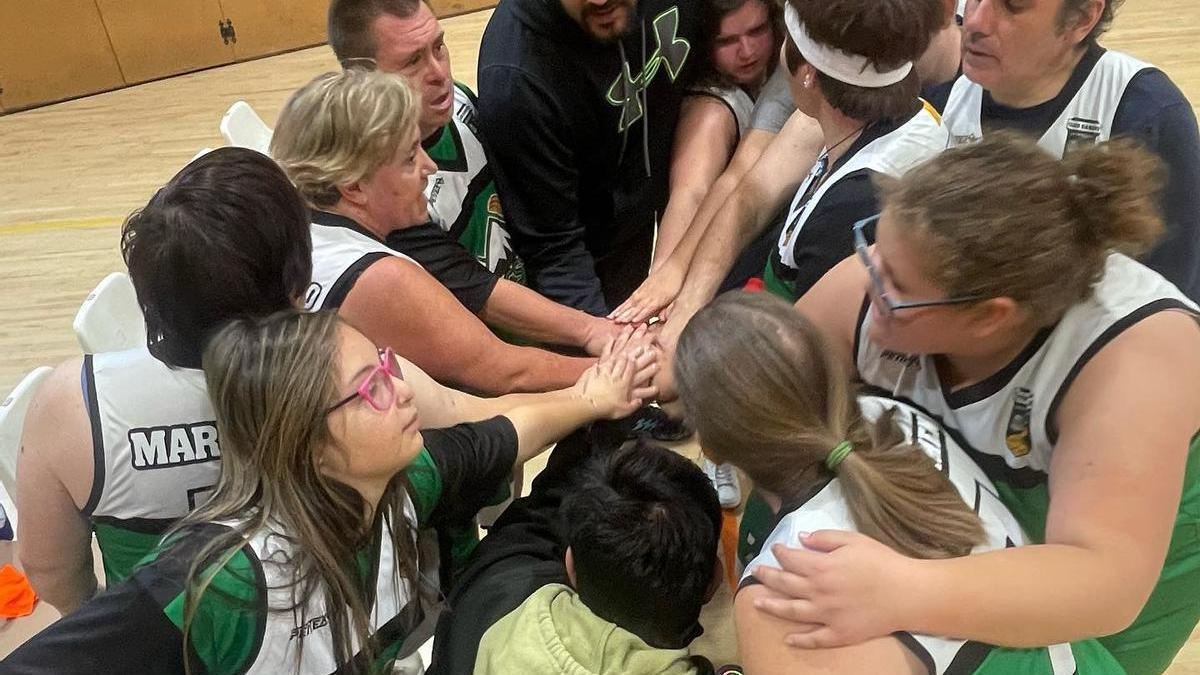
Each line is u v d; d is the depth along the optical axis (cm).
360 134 155
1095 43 161
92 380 126
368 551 116
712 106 230
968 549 97
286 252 123
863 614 90
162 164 485
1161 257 156
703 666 115
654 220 247
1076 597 95
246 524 104
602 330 197
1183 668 203
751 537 115
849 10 135
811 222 147
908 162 142
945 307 101
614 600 111
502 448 142
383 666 123
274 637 107
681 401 106
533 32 195
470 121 205
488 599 125
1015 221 95
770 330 99
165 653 102
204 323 121
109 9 562
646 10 206
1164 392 101
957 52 191
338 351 105
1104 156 98
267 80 573
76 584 142
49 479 129
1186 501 124
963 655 93
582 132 208
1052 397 108
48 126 541
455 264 190
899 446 100
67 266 401
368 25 183
